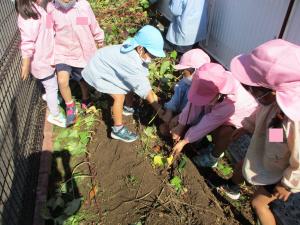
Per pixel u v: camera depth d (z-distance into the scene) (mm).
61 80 3660
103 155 3510
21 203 2836
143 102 4129
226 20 4453
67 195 3113
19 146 3150
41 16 3271
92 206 3008
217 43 4832
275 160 2152
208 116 2877
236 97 2814
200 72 2678
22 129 3379
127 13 6680
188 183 3174
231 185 2967
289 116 1792
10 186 2807
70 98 3809
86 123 3928
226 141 3041
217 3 4590
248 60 2012
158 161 3318
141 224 2834
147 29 3059
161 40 3076
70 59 3666
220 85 2635
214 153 3213
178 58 5164
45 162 3375
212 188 3123
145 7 6750
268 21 3643
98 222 2875
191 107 3031
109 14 6648
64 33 3500
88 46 3656
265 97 2076
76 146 3615
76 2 3430
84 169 3371
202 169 3309
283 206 2900
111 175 3289
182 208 2965
